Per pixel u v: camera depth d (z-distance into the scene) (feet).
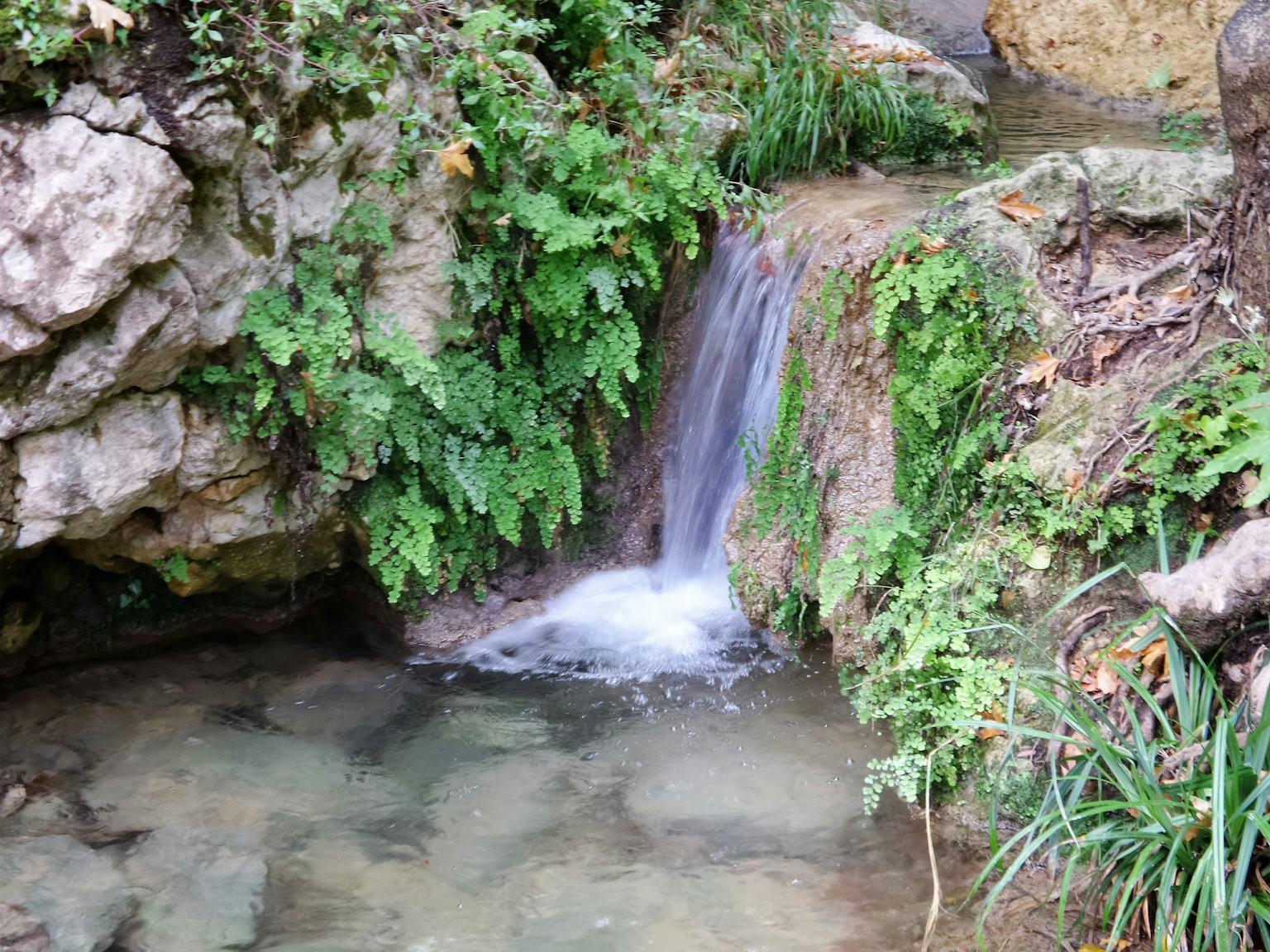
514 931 13.67
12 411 14.42
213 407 16.74
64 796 16.01
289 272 16.60
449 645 20.01
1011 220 17.22
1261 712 12.57
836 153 22.95
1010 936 13.09
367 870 14.73
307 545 18.99
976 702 14.82
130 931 13.56
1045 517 15.33
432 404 18.38
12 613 18.39
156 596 19.63
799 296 18.22
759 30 23.48
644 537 21.49
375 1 16.43
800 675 18.88
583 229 17.62
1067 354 16.24
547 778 16.56
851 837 15.12
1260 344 15.16
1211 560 13.33
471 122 17.67
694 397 20.68
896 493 17.43
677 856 14.90
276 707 18.42
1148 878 11.96
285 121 15.70
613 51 19.92
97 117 13.84
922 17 34.50
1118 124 27.40
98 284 13.92
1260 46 14.30
